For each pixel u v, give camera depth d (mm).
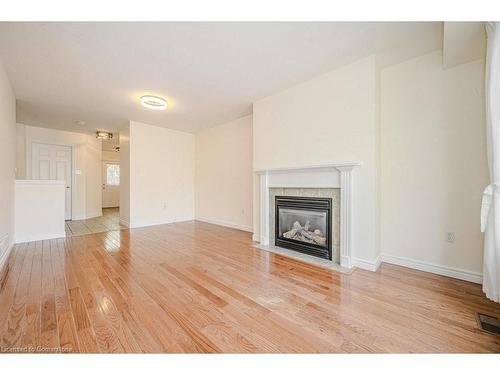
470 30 1572
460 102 2035
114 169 8891
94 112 3930
